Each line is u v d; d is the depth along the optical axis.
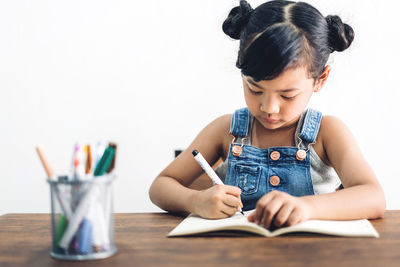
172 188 0.88
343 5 1.95
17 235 0.65
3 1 2.12
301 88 0.79
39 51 2.12
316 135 0.94
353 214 0.69
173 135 2.11
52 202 0.53
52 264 0.50
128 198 2.13
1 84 2.14
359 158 0.86
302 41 0.78
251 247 0.55
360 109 2.00
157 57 2.09
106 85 2.12
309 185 0.91
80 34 2.11
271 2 0.86
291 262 0.49
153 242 0.59
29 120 2.15
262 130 0.98
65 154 2.14
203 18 2.06
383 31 1.96
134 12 2.09
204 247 0.56
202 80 2.08
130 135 2.12
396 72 1.97
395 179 2.00
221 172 1.02
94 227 0.52
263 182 0.93
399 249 0.54
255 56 0.75
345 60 1.99
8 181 2.17
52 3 2.11
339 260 0.49
